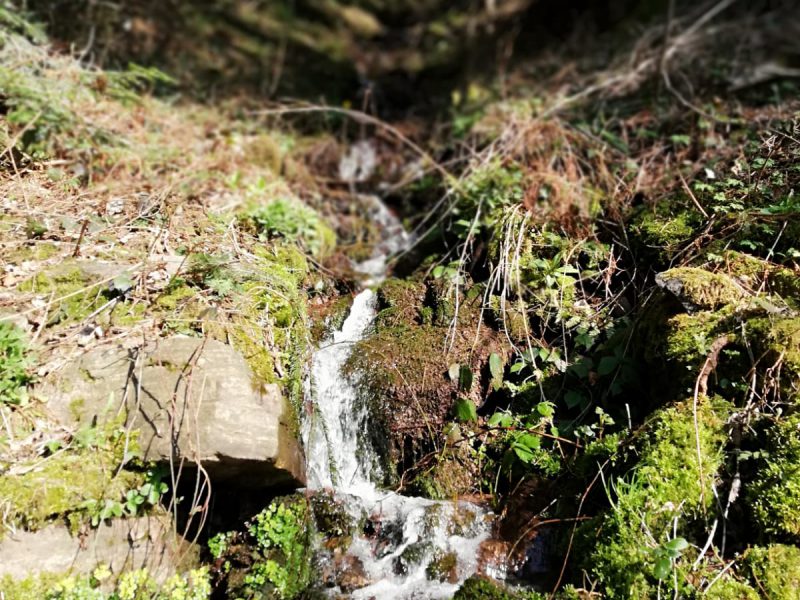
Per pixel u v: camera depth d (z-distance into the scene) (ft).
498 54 9.49
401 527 3.52
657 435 3.20
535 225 4.68
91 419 3.19
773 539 2.87
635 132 5.91
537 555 3.34
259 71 8.95
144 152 5.46
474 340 4.13
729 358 3.27
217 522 3.43
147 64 7.47
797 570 2.74
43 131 4.81
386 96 9.45
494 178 5.44
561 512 3.43
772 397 3.14
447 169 6.43
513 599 2.99
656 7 8.12
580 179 5.30
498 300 4.28
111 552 3.03
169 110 6.71
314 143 7.52
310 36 10.42
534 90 7.64
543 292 4.25
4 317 3.44
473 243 4.91
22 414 3.17
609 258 4.41
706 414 3.17
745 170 4.50
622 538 2.99
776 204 4.05
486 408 4.00
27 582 2.81
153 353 3.38
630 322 3.96
